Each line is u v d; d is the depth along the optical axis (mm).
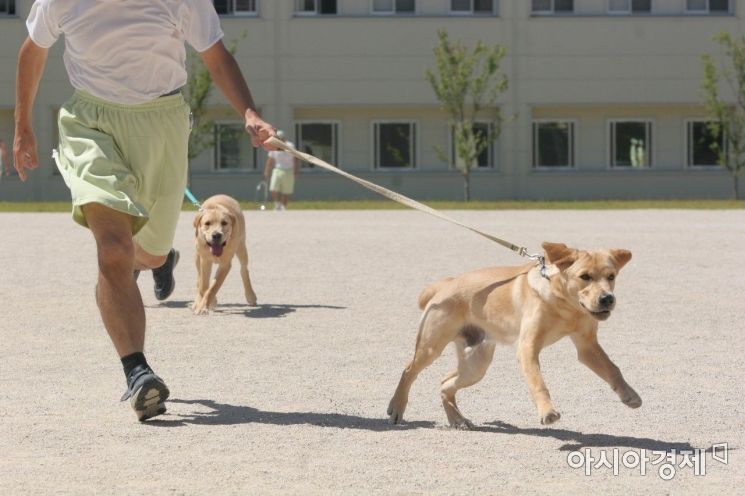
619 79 55906
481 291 8352
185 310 14828
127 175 8836
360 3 55844
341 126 56438
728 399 9344
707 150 56938
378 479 6891
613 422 8555
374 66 55719
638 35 55844
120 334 8625
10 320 13680
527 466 7250
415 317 14031
